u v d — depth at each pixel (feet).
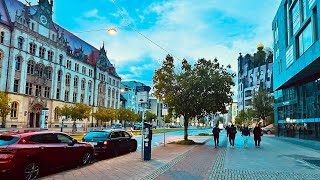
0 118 147.95
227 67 81.97
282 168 37.37
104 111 198.70
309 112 111.04
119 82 302.25
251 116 239.30
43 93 181.37
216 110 78.95
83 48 252.01
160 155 50.14
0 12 158.51
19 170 27.27
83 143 39.68
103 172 33.12
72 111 151.23
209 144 79.30
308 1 88.89
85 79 234.17
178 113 79.61
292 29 112.98
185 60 81.61
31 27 172.45
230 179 29.43
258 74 346.33
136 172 33.04
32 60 172.24
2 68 152.76
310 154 56.08
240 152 57.67
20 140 28.91
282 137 138.62
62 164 33.78
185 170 34.53
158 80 82.58
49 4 189.88
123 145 52.90
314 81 105.91
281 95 148.66
